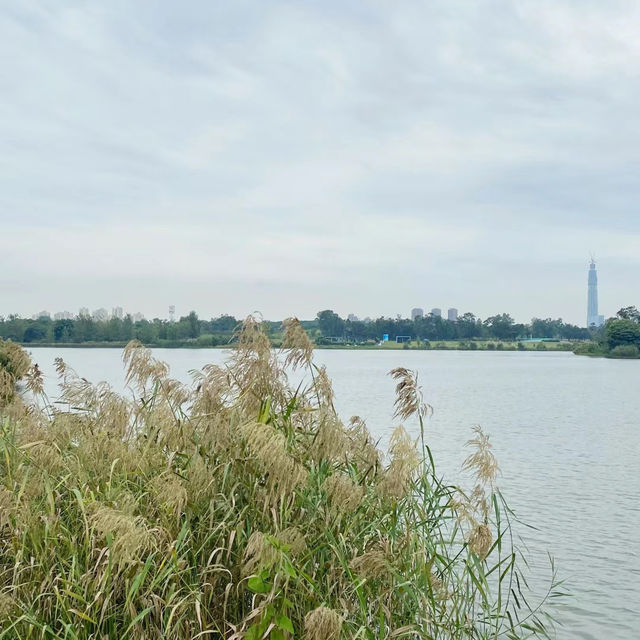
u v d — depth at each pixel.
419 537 6.80
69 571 5.78
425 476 7.24
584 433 48.16
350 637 5.77
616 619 12.70
